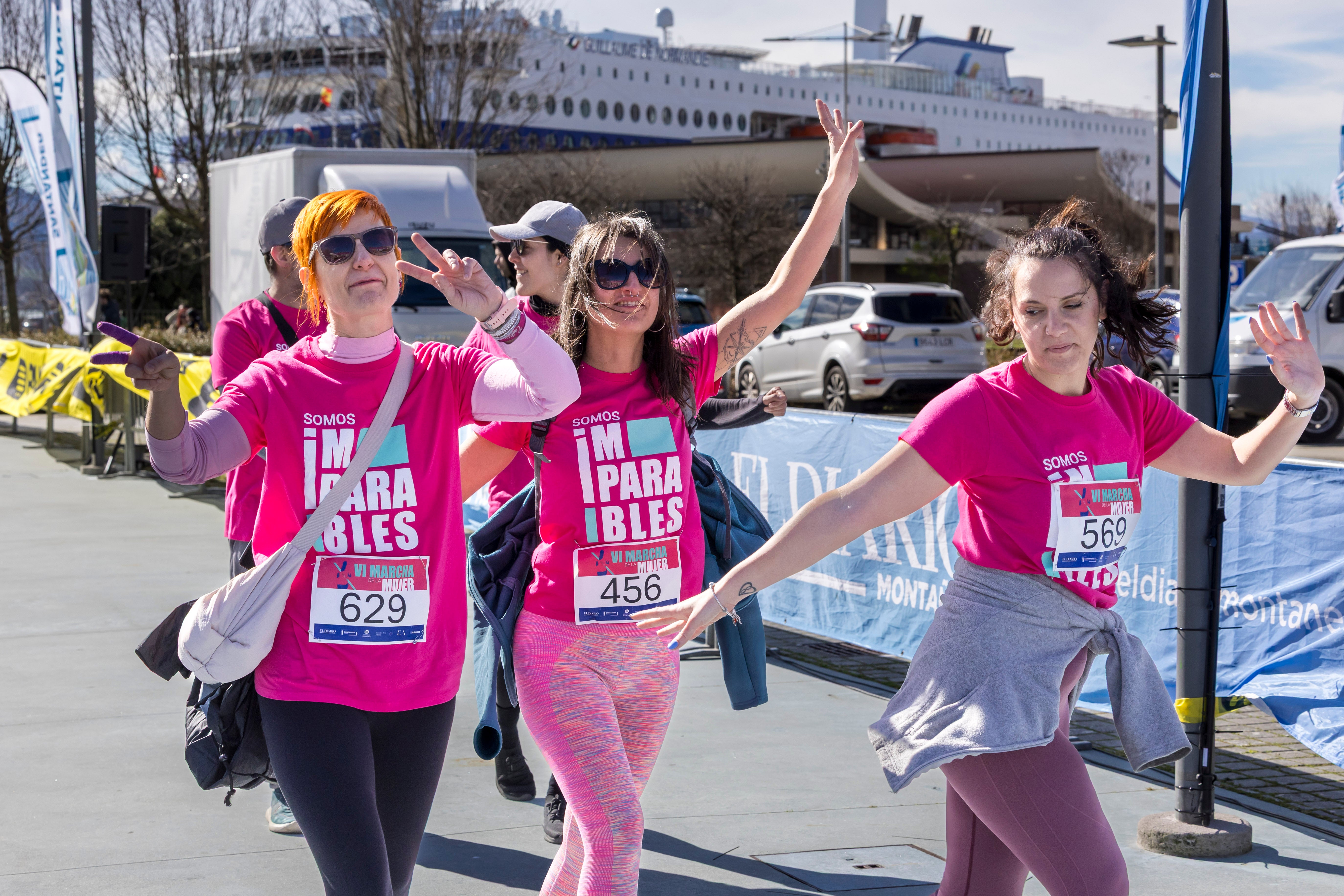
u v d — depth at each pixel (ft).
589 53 285.02
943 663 8.13
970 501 8.32
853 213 258.98
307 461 8.16
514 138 152.97
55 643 21.43
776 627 24.62
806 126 327.47
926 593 19.02
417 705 8.24
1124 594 16.16
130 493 40.27
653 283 9.07
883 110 382.83
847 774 15.38
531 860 12.64
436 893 11.80
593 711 9.00
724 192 175.73
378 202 8.30
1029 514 8.09
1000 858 8.29
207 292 104.22
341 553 8.12
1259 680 14.71
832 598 21.04
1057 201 231.71
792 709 18.39
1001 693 7.89
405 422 8.29
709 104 320.09
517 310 8.14
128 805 14.02
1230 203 12.72
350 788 7.84
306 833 7.86
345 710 8.04
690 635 8.05
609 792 8.68
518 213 148.87
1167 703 8.27
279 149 105.60
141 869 12.24
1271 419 8.69
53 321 115.85
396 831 8.35
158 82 99.96
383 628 8.09
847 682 20.06
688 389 9.57
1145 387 8.71
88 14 53.67
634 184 173.06
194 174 103.91
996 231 214.90
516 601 9.51
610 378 9.36
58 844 12.86
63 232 51.57
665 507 9.35
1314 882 12.11
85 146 54.54
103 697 18.26
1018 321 8.21
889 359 63.16
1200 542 12.89
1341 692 13.88
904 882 12.14
